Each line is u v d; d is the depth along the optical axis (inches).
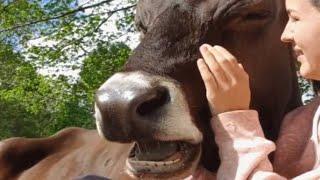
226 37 38.0
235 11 37.7
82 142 68.3
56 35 155.1
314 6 30.4
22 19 158.2
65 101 159.9
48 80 158.7
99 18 151.4
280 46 40.1
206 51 33.5
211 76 33.3
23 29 158.6
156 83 33.7
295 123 35.3
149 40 36.7
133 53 36.3
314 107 35.1
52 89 160.1
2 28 160.2
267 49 39.3
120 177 55.3
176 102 34.1
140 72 34.4
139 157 34.0
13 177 68.2
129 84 33.0
